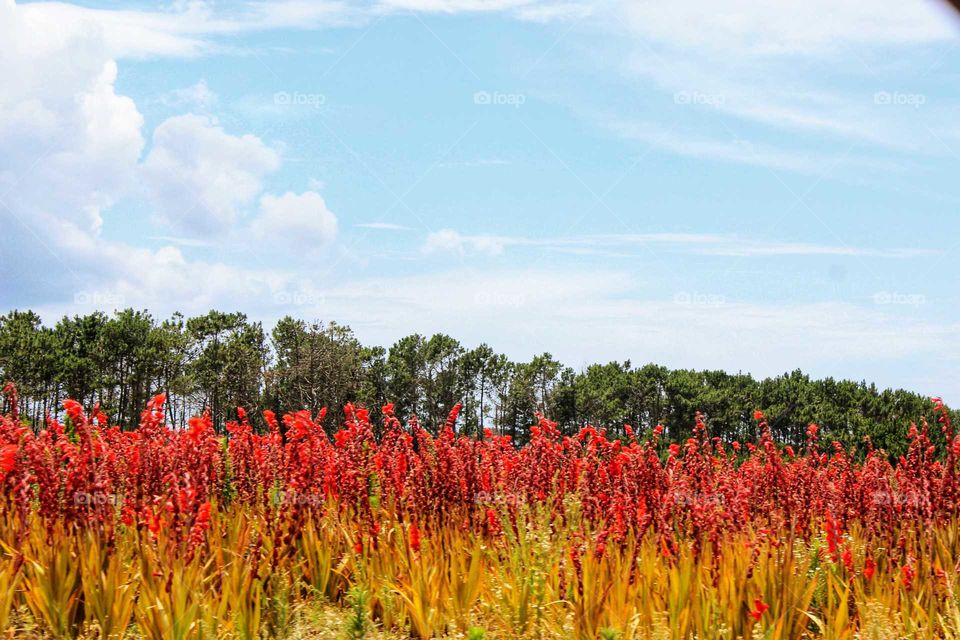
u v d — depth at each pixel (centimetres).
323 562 609
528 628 532
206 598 535
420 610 544
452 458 695
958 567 588
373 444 743
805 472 754
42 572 523
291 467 637
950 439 682
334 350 6338
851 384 5862
